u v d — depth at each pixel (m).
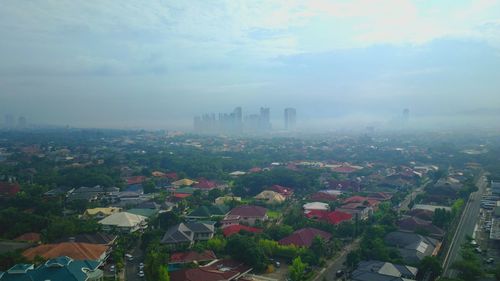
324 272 152.75
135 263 163.88
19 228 191.62
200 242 177.12
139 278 147.25
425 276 144.88
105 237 181.38
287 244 173.12
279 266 157.12
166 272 130.62
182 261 151.88
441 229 198.88
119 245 177.75
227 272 139.25
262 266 151.50
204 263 154.38
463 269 142.00
